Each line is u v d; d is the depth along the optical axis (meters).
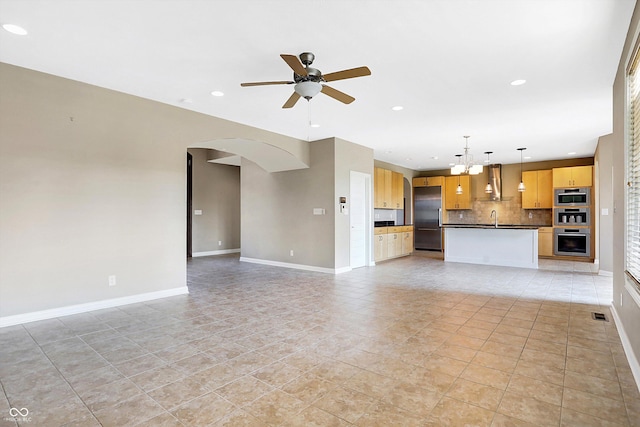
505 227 7.03
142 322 3.43
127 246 4.07
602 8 2.30
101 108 3.83
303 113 4.76
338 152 6.32
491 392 2.09
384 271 6.46
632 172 2.68
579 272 6.28
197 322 3.43
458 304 4.09
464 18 2.44
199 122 4.73
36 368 2.42
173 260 4.51
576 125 5.34
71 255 3.64
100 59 3.14
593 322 3.40
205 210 8.90
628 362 2.50
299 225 6.73
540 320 3.47
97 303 3.84
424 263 7.51
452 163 9.44
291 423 1.79
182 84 3.74
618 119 3.17
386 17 2.43
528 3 2.26
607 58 3.04
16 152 3.30
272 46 2.88
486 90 3.85
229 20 2.48
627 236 2.76
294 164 6.62
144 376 2.30
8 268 3.27
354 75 2.78
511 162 9.12
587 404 1.95
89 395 2.06
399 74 3.42
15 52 3.02
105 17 2.46
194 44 2.85
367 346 2.81
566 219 7.96
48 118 3.48
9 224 3.27
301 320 3.50
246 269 6.67
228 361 2.54
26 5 2.30
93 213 3.80
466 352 2.69
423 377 2.28
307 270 6.55
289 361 2.54
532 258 6.79
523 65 3.20
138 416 1.85
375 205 8.12
